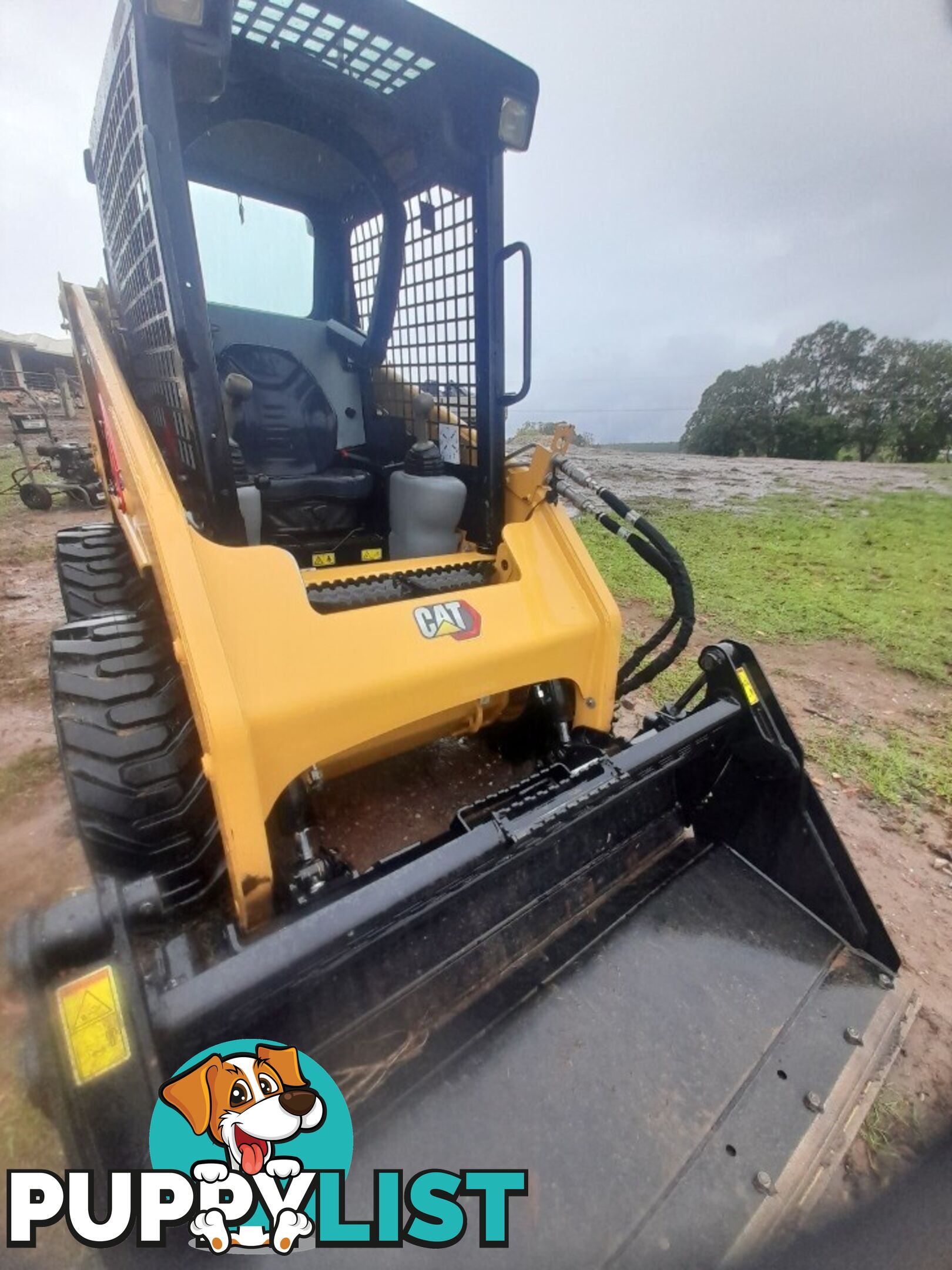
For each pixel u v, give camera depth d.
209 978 1.04
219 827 1.67
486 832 1.41
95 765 1.64
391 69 2.20
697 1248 1.24
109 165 2.47
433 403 2.78
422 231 2.71
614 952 1.72
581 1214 1.25
